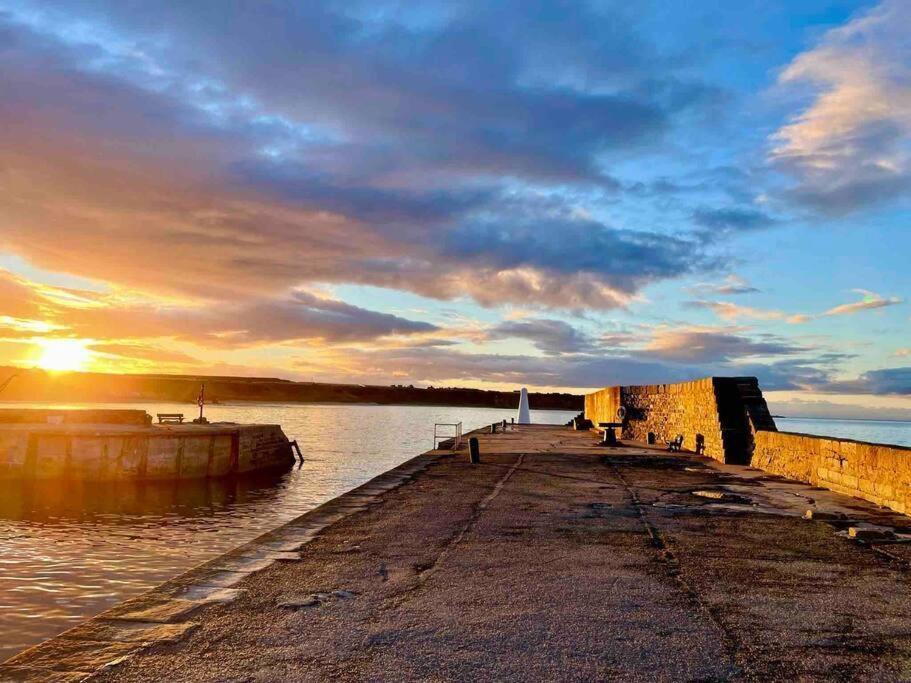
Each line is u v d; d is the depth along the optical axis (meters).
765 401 19.83
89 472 31.92
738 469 17.67
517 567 7.07
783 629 5.15
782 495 12.71
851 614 5.53
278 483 38.22
